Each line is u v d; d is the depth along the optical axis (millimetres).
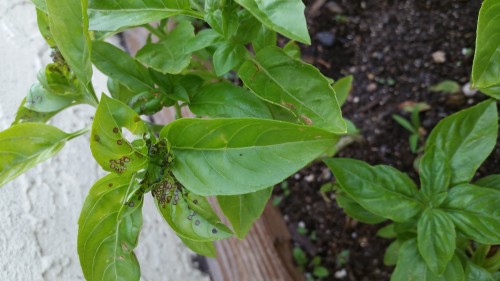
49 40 210
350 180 247
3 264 263
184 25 215
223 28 196
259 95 194
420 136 370
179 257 303
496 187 259
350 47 420
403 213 245
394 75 398
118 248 189
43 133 191
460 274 240
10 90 327
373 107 392
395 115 381
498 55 178
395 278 251
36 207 288
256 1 169
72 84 209
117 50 219
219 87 217
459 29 390
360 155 381
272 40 230
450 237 233
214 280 303
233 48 207
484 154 248
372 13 425
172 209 186
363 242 364
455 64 383
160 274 289
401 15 413
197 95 220
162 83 222
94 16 203
